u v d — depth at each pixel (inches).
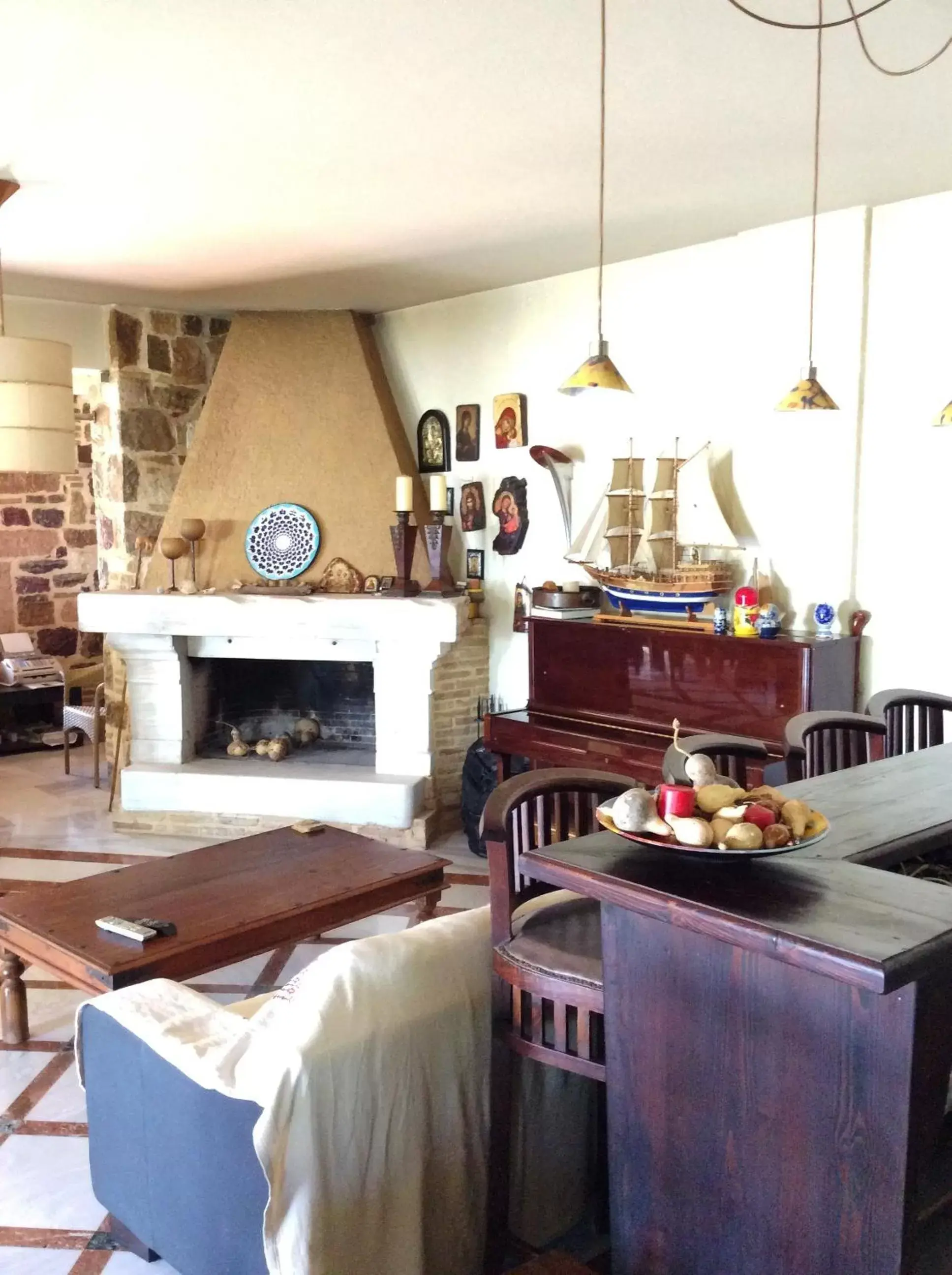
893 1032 53.0
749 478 163.0
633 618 169.0
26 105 105.5
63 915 112.5
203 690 214.1
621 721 169.8
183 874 125.7
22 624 279.1
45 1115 106.8
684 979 62.3
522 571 199.0
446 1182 76.6
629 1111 66.4
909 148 119.6
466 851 188.5
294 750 213.6
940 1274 57.2
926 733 127.7
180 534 205.2
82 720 233.6
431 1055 73.6
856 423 149.5
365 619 189.5
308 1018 68.5
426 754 194.7
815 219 110.8
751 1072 59.5
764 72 98.3
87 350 213.2
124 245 163.0
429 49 92.8
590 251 168.1
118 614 196.7
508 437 195.9
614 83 100.7
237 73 97.9
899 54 94.7
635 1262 67.2
